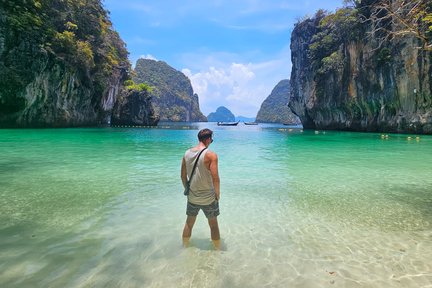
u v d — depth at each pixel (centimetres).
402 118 3350
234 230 452
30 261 342
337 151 1588
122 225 460
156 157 1238
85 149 1503
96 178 800
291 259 363
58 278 310
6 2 2961
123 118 6088
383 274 330
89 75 4256
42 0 3519
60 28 3909
